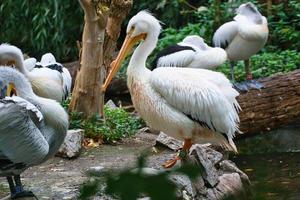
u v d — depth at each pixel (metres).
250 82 9.62
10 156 4.95
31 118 5.09
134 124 8.63
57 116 5.33
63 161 7.03
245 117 9.33
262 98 9.47
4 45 7.83
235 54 10.70
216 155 7.03
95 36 8.09
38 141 5.03
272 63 11.78
